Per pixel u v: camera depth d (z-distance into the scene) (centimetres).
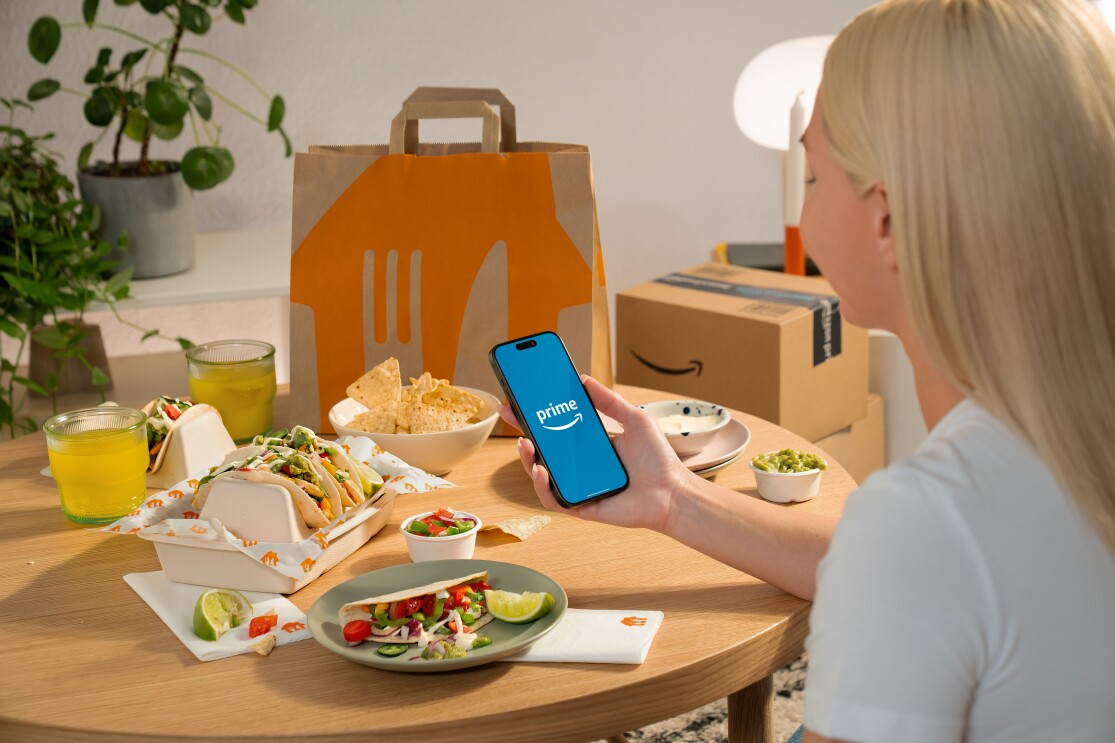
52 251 178
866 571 57
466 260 137
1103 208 57
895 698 56
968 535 56
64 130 227
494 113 137
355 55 246
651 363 203
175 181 198
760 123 238
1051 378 56
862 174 63
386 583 93
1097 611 57
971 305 58
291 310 139
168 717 78
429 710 78
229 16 212
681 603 93
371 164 137
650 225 282
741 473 123
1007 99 56
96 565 104
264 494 97
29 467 130
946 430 61
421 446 118
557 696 79
